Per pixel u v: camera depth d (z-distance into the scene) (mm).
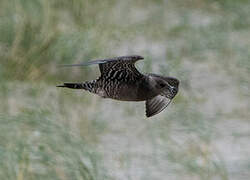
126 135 20969
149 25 30281
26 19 25953
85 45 25641
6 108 22141
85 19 29250
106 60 12156
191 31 29500
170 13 31578
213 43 27812
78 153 17297
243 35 28953
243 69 25688
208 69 26094
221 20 30172
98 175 17281
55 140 17406
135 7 31859
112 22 29844
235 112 22828
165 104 13820
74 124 21328
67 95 23094
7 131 17500
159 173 18688
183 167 18875
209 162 18844
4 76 24609
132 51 27500
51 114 20734
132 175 18562
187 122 21422
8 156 16859
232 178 18484
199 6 31781
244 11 30469
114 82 13211
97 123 21562
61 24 28547
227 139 20844
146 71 25625
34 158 17016
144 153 19719
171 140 19969
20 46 25453
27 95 23422
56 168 16938
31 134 17562
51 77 25031
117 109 22688
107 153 19797
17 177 16578
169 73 25391
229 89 24562
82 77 25297
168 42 28641
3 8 26531
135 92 13352
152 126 21406
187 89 24469
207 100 23719
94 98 23047
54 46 25375
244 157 19641
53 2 28125
